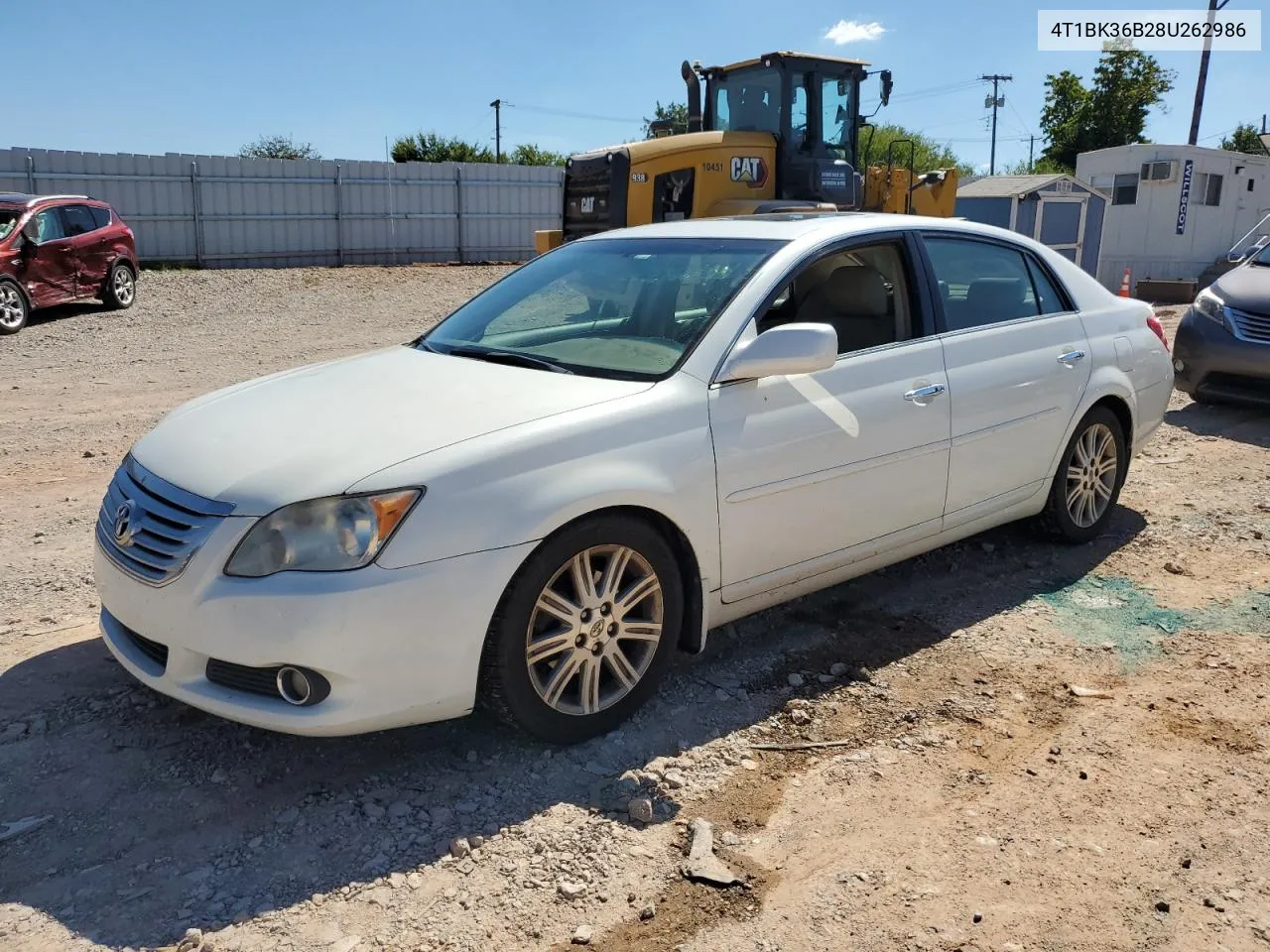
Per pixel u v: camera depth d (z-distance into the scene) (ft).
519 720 10.43
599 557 10.94
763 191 40.09
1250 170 84.79
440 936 8.25
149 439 11.55
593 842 9.45
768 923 8.44
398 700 9.64
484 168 86.02
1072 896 8.75
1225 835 9.57
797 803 10.09
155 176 71.92
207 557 9.57
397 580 9.43
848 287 13.71
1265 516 18.84
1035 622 14.29
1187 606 14.82
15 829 9.48
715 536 11.61
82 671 12.48
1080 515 17.01
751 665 12.96
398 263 83.82
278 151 141.90
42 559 16.49
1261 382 25.93
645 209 39.04
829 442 12.56
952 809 10.00
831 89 41.24
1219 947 8.14
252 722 9.63
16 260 46.21
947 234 14.94
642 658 11.37
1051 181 74.95
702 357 11.80
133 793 10.06
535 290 14.49
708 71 42.34
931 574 16.03
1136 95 126.31
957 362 14.30
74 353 41.57
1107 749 11.06
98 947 8.06
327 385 12.17
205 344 44.55
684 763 10.73
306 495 9.51
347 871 9.00
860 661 13.10
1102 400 16.92
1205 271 83.10
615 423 10.80
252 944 8.10
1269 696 12.14
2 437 26.02
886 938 8.26
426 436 10.21
